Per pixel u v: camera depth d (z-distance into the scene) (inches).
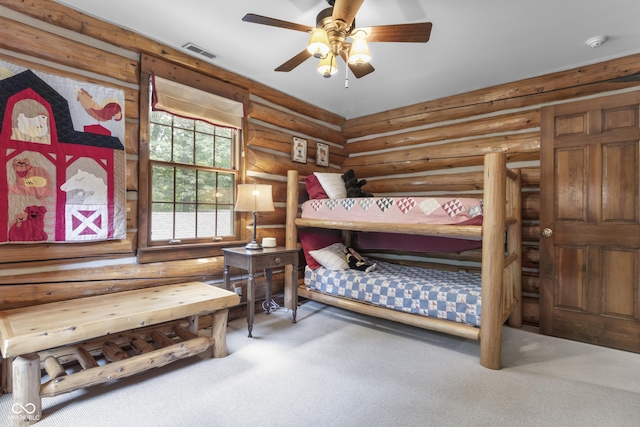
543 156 123.6
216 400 76.1
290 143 159.3
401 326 128.5
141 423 67.6
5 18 82.9
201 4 90.5
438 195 162.2
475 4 87.7
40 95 87.7
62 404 73.7
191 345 91.1
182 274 117.6
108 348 90.7
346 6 67.2
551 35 103.6
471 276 130.8
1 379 79.9
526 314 133.6
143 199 108.3
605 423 69.3
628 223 108.2
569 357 102.3
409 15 92.7
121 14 95.7
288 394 78.9
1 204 81.7
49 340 68.4
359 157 187.0
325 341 112.3
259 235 146.4
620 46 110.6
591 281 114.1
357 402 76.0
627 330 107.7
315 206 142.6
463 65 125.4
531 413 72.5
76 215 93.6
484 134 148.4
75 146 93.4
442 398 78.1
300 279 157.9
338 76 137.7
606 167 112.1
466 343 112.7
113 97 100.8
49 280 90.1
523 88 135.0
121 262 104.7
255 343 109.5
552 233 121.4
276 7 91.1
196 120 122.0
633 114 107.9
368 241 163.3
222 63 126.2
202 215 128.1
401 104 170.1
